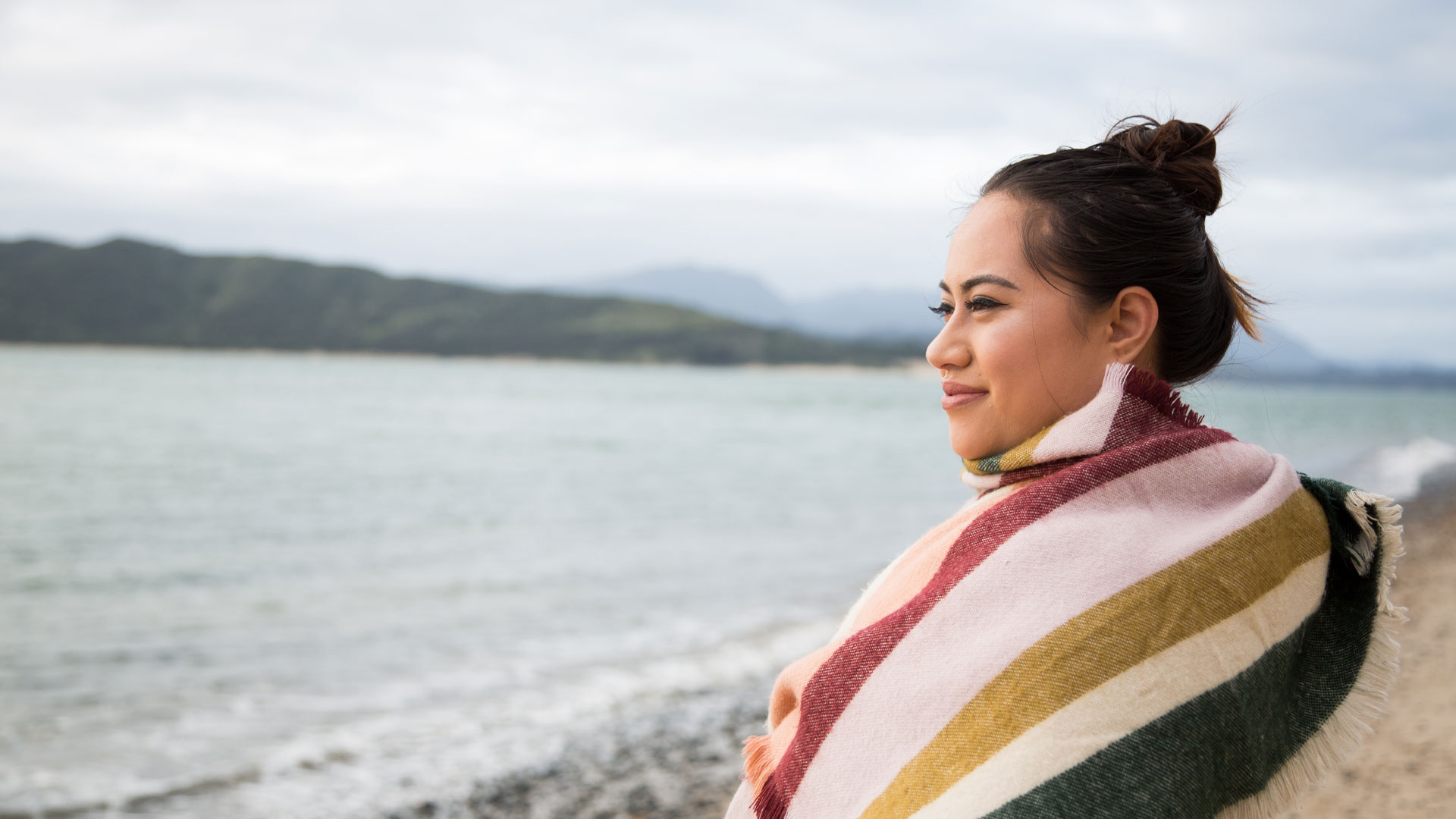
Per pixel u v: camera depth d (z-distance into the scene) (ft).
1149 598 2.92
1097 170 3.43
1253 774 2.97
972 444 3.51
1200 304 3.51
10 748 27.94
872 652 3.13
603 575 58.65
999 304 3.42
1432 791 18.19
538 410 280.92
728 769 26.18
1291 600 3.15
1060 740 2.82
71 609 49.42
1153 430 3.29
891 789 2.95
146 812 23.36
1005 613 3.01
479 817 23.06
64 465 130.11
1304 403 527.40
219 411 241.35
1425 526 69.51
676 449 173.78
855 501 101.55
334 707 32.32
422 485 113.60
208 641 42.27
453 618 46.55
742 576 58.08
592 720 30.63
